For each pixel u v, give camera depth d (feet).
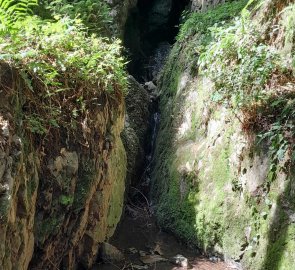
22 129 10.43
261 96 13.07
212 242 14.98
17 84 10.60
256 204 13.30
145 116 22.67
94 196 13.37
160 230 17.58
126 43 28.35
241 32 14.35
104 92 13.85
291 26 13.19
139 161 21.03
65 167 11.84
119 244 15.88
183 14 26.07
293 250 11.44
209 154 16.37
